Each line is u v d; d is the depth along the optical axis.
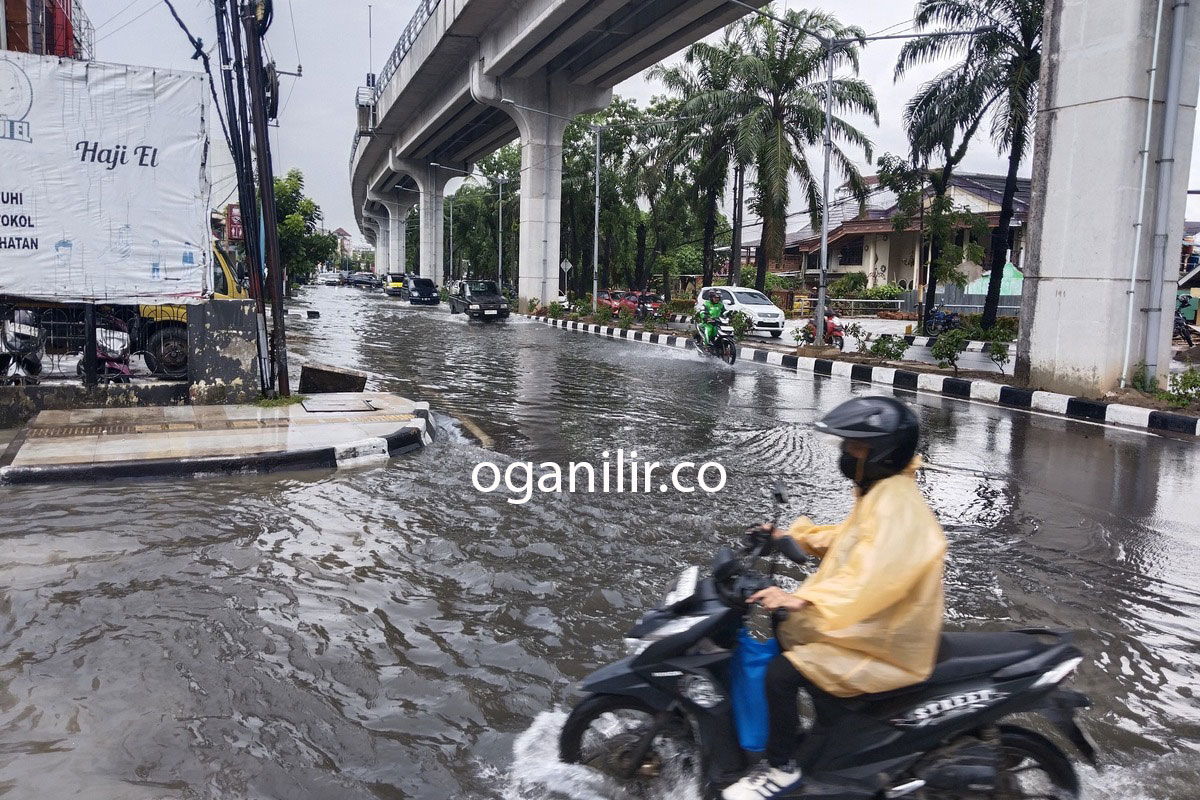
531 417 10.40
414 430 8.52
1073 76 11.98
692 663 2.67
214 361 10.03
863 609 2.38
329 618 4.20
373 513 6.02
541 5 26.39
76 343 10.21
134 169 9.41
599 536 5.55
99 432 8.24
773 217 27.34
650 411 10.94
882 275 45.53
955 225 25.39
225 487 6.74
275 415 9.31
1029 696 2.47
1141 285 11.83
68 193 9.21
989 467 7.98
